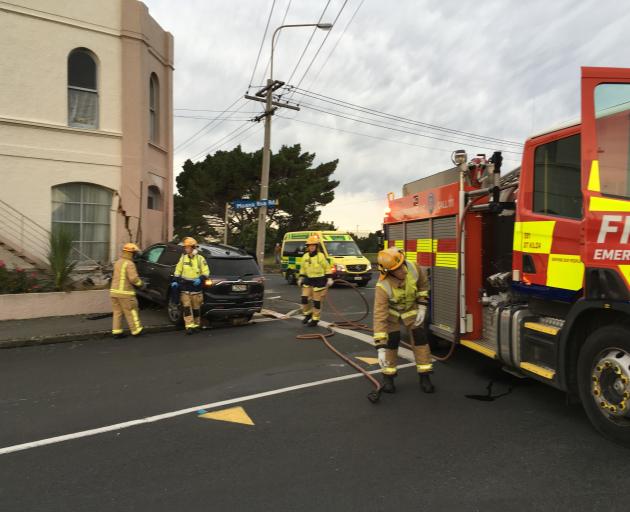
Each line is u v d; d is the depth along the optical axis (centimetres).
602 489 321
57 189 1347
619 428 378
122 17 1418
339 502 309
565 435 414
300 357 729
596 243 385
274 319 1122
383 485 331
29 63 1286
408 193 811
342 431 432
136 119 1442
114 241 1429
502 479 337
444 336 659
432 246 702
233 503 311
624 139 377
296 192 4272
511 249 600
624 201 370
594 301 388
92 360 719
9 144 1259
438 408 491
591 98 388
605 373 386
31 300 1021
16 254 1215
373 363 686
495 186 542
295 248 2117
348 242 2064
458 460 369
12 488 335
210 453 390
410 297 542
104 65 1401
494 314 551
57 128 1323
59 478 349
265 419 466
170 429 445
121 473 356
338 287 1900
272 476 347
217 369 661
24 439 424
